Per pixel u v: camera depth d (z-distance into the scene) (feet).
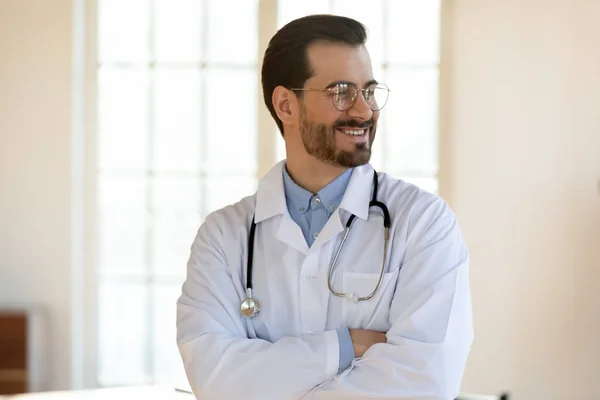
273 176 8.54
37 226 17.74
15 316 16.75
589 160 17.53
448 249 8.00
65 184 17.79
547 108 17.57
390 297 8.00
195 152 18.40
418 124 18.15
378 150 18.20
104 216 18.40
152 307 18.43
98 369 18.38
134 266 18.40
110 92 18.35
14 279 17.71
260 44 18.15
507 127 17.62
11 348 16.74
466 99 17.69
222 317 8.28
